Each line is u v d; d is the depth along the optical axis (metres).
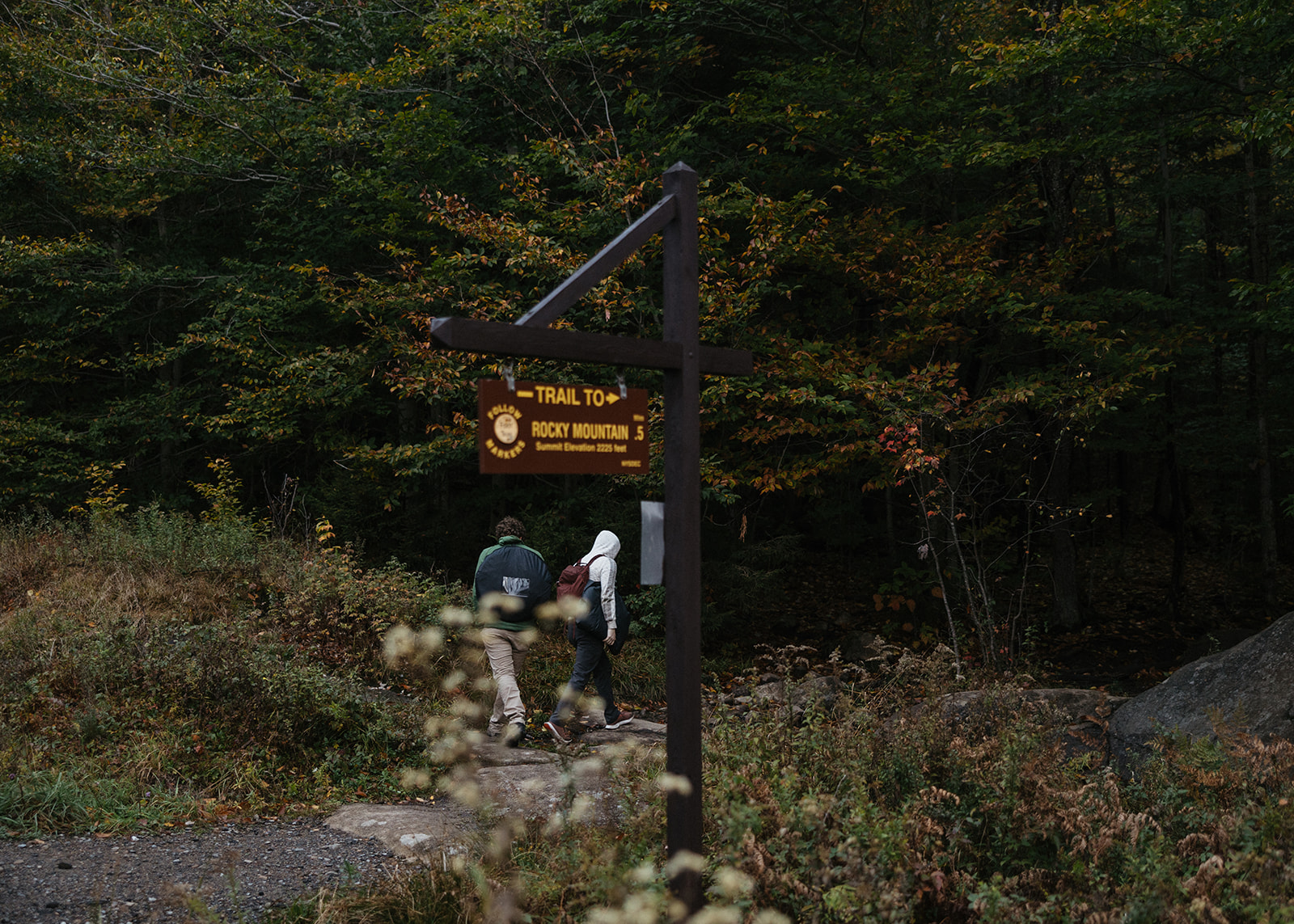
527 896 3.10
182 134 13.20
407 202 10.94
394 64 11.23
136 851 3.92
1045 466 14.07
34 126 13.11
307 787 4.89
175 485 14.53
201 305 14.27
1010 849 3.25
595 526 11.21
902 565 13.20
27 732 4.99
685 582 3.02
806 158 12.44
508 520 6.25
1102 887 2.89
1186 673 5.31
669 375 3.14
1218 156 15.49
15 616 6.52
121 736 5.02
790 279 11.98
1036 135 12.16
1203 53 8.33
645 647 9.95
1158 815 3.53
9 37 12.80
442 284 10.05
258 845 4.09
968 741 4.10
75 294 12.96
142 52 13.48
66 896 3.42
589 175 9.26
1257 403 14.72
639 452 3.06
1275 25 7.56
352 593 7.54
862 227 10.37
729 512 12.45
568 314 9.70
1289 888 2.76
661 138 10.96
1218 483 19.59
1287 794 3.32
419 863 3.67
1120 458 19.06
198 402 13.57
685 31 12.76
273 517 11.16
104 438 13.38
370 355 11.14
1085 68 9.19
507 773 5.11
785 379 9.70
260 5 12.29
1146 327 11.34
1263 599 15.62
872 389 8.98
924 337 10.10
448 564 12.13
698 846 2.95
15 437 12.86
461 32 10.62
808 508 16.41
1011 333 12.19
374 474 11.54
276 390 11.81
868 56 12.96
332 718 5.43
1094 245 12.45
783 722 4.12
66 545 8.59
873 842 2.92
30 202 13.60
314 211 12.53
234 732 5.22
